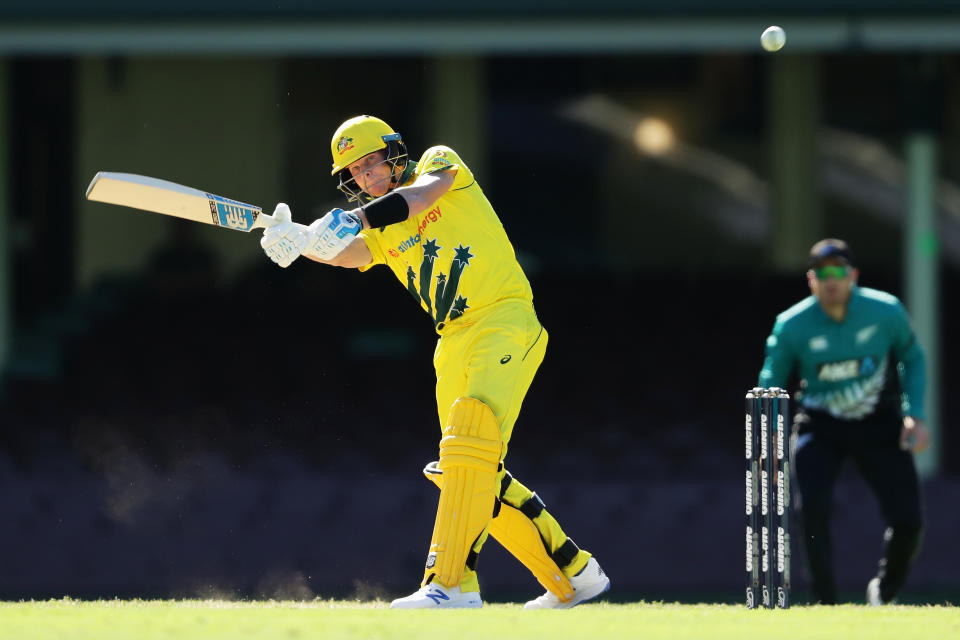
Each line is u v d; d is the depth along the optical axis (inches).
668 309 1818.4
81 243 2096.5
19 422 1622.8
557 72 2108.8
